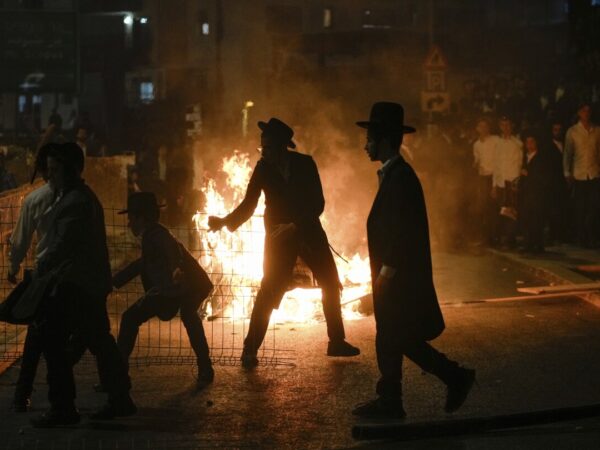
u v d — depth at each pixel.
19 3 63.31
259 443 8.39
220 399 9.78
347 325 13.46
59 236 8.55
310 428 8.82
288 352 11.84
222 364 11.22
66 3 63.91
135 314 10.10
